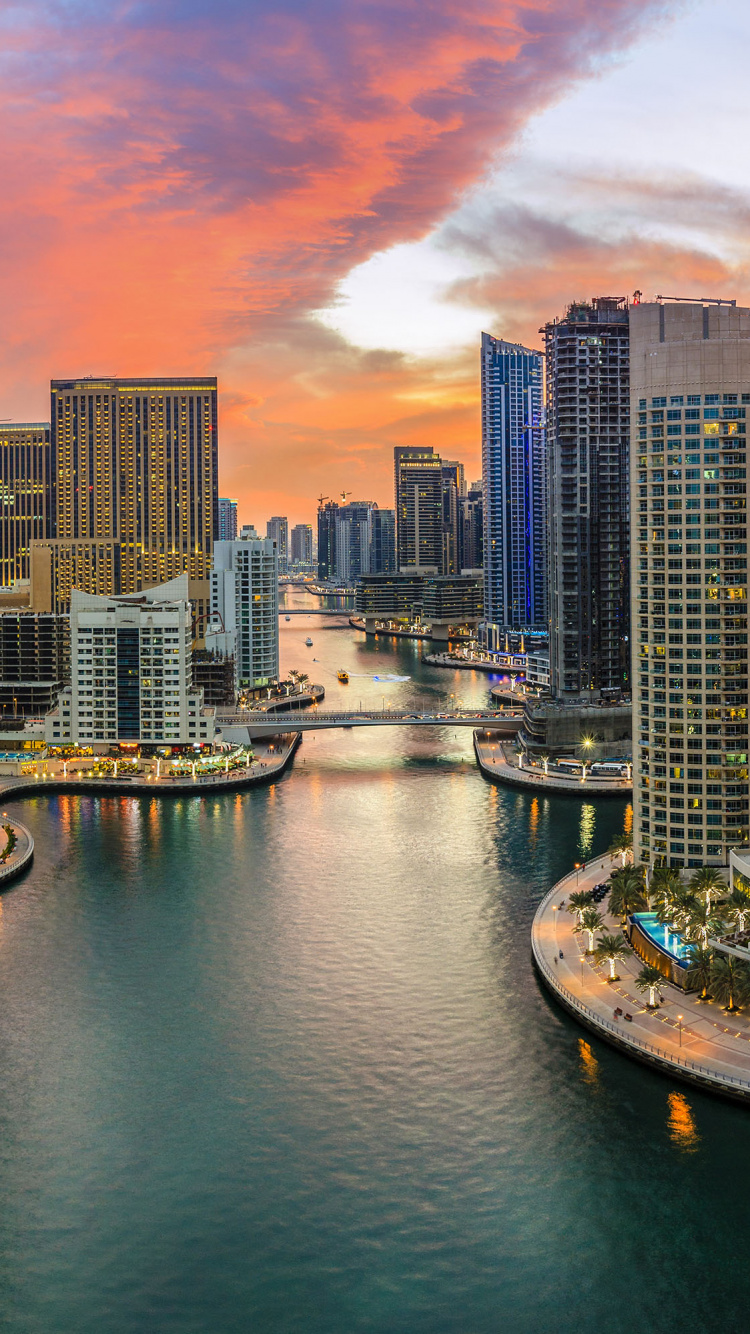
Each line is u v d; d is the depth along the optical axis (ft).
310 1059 544.62
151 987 628.28
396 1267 406.62
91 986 630.33
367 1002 605.73
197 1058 547.08
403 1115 495.41
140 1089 520.01
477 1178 452.35
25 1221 431.84
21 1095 515.50
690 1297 391.45
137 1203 441.68
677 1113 493.77
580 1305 387.96
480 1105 501.97
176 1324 381.19
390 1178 453.17
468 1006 598.34
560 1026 574.56
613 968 616.39
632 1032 546.67
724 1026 553.64
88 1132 487.20
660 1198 439.22
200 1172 459.32
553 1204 437.17
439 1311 386.11
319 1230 425.28
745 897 637.71
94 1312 387.14
